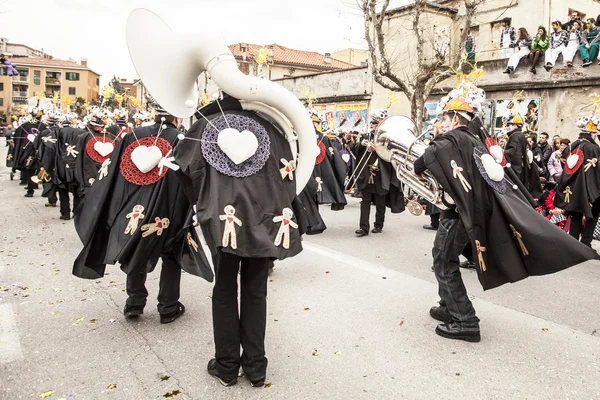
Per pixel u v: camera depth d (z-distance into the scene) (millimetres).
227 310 2863
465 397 2873
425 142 4086
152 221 3516
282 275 5297
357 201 11758
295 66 32062
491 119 12766
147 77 2840
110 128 7297
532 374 3156
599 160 6555
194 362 3244
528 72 13570
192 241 3838
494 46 17531
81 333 3697
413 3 14672
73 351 3395
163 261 3855
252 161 2672
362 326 3885
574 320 4109
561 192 6859
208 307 4250
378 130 4148
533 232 3289
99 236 3688
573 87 12680
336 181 7184
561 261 3229
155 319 3979
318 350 3451
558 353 3465
